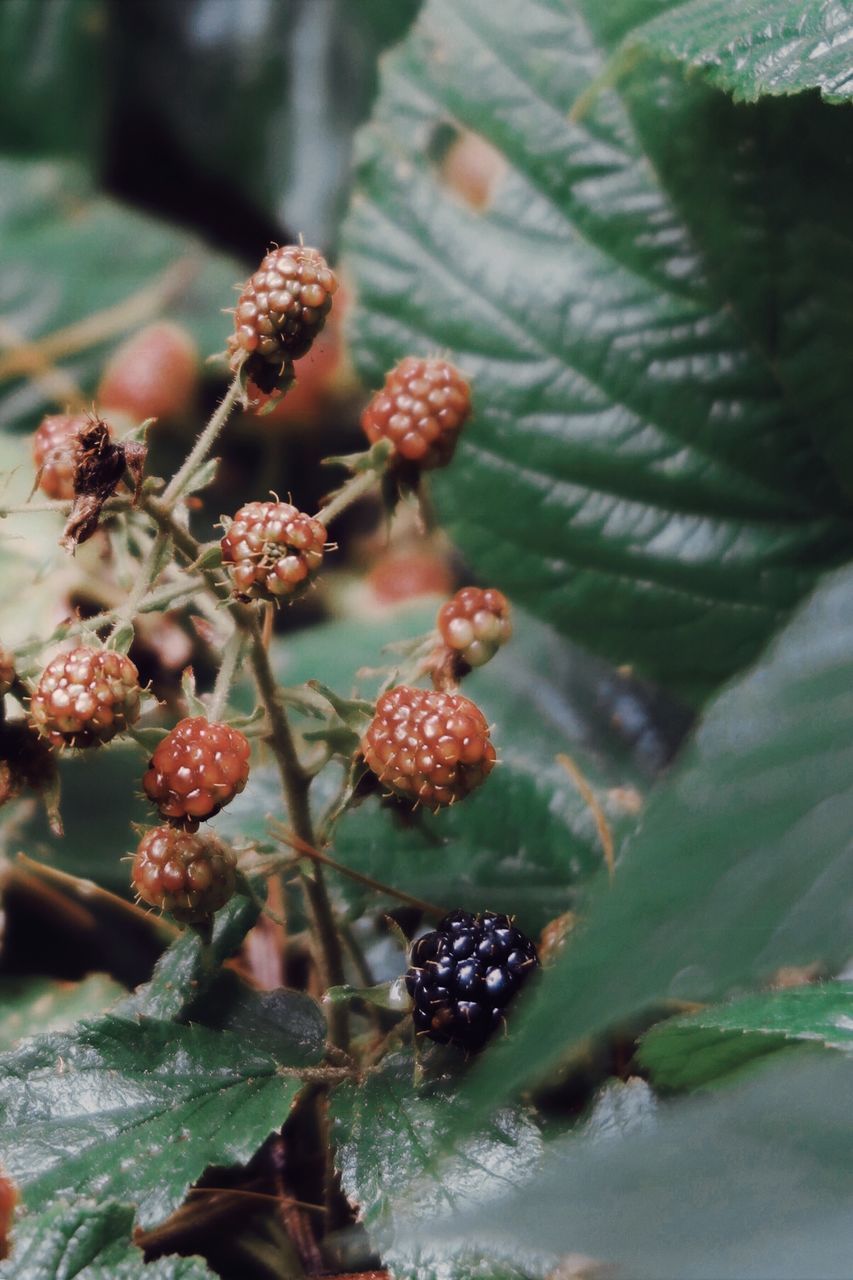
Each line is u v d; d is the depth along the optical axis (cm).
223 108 82
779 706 33
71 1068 40
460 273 51
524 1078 32
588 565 51
